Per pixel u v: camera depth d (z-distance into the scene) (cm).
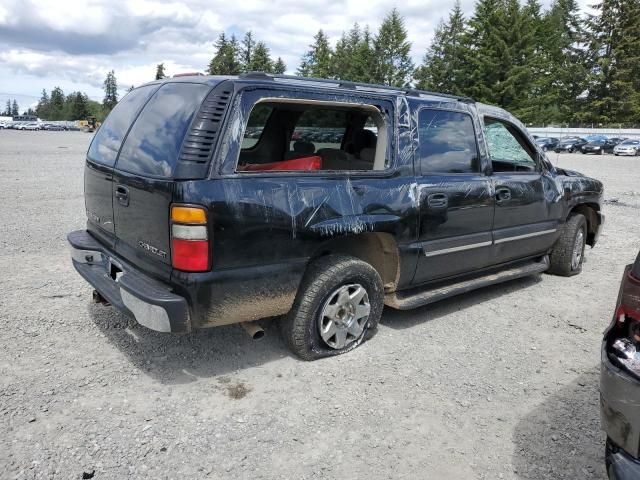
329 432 300
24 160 1942
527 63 5691
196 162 304
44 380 339
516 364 391
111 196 366
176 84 356
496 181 478
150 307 306
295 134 471
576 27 7125
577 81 6881
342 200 362
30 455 269
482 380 365
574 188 582
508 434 305
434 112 433
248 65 8062
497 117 498
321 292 363
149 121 350
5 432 286
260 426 303
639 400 201
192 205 299
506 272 525
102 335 406
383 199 385
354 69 7162
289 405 325
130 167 343
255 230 321
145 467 265
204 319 314
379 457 281
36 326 416
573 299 537
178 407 318
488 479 268
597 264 680
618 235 868
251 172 324
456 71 6084
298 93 346
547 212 543
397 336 430
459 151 452
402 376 365
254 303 330
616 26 6775
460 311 494
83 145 3244
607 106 6706
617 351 213
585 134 5306
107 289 360
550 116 6444
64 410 308
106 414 307
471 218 454
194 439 289
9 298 472
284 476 264
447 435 302
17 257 603
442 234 432
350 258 380
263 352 390
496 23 5728
